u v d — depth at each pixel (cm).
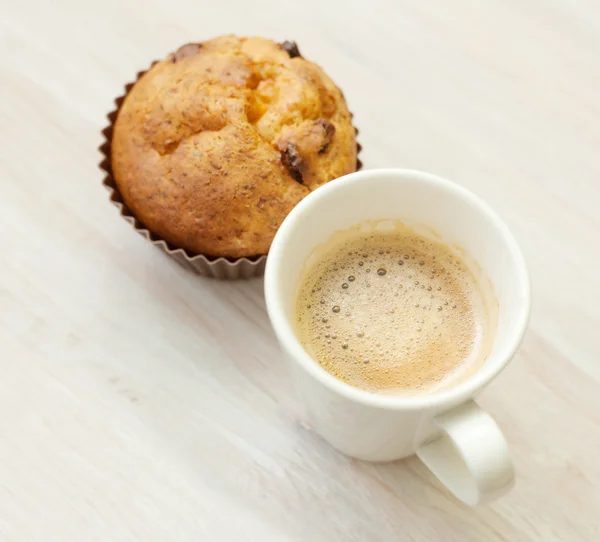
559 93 38
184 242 32
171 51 38
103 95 37
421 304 29
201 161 31
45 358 32
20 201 35
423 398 25
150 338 33
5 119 36
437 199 28
